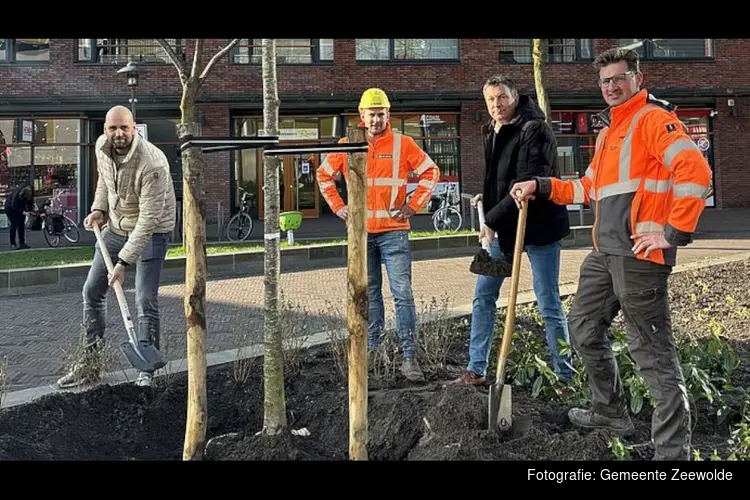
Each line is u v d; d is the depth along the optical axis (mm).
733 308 6586
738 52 24094
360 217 3086
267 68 3488
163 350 5906
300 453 3387
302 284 10352
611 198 3434
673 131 3227
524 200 3857
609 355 3682
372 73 23094
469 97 23078
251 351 5020
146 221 4867
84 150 22734
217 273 11953
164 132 22922
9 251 15492
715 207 24219
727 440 3637
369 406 3984
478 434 3396
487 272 4520
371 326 5129
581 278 3672
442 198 22266
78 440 3748
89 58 22562
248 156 22906
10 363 6008
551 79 23562
